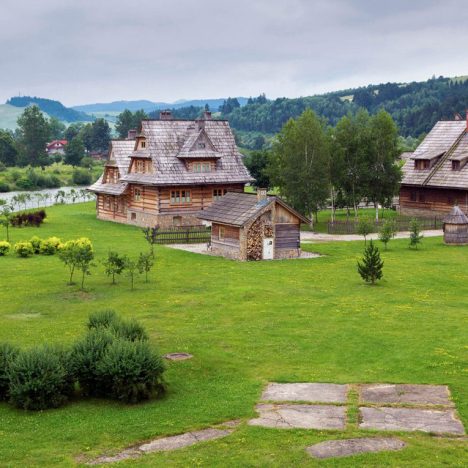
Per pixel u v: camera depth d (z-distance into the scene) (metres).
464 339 31.14
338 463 18.81
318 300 39.72
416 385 25.22
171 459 19.36
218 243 58.00
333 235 71.69
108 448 20.27
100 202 88.50
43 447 20.34
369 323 34.31
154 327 34.06
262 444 20.19
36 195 132.62
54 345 25.48
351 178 79.06
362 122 80.31
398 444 20.05
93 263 50.84
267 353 29.62
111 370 23.94
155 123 78.69
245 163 114.75
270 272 49.12
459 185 80.94
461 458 19.03
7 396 24.50
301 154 75.50
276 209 55.62
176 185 74.81
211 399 24.25
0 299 40.22
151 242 61.06
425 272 48.88
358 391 24.77
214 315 36.41
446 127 90.50
